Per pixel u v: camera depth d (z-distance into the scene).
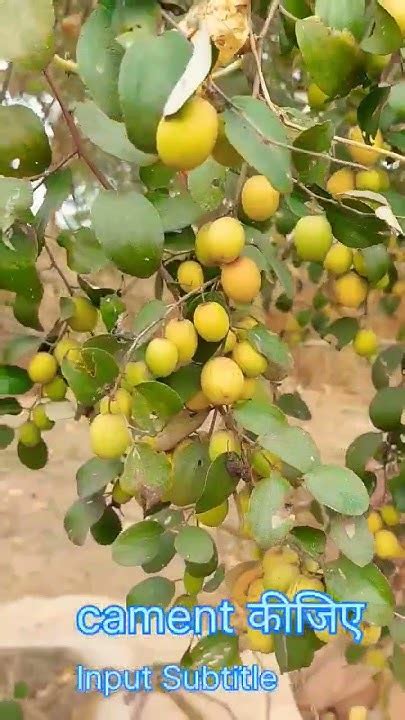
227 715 1.24
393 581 1.23
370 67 0.88
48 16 0.81
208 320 0.88
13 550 1.85
